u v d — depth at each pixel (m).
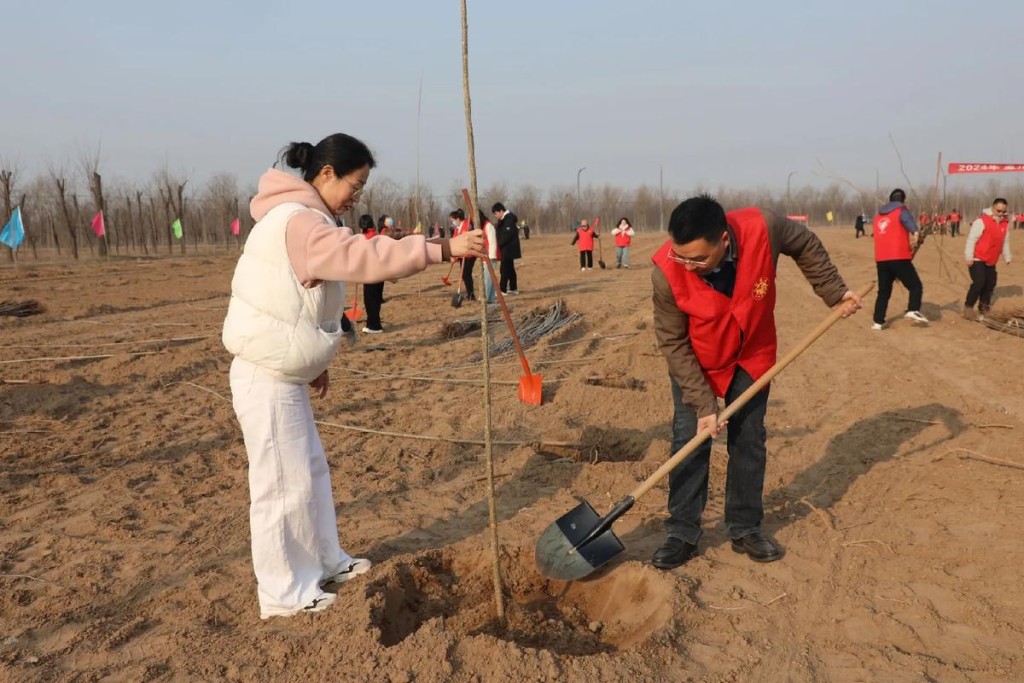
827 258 3.53
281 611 3.31
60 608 3.49
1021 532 3.87
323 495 3.51
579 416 6.47
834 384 7.27
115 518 4.49
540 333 10.66
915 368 7.73
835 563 3.73
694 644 3.09
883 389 6.92
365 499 4.74
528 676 2.80
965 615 3.22
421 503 4.68
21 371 8.51
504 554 3.90
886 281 10.08
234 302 3.14
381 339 10.76
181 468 5.39
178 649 3.10
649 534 4.18
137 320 13.23
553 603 3.75
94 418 6.74
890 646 3.04
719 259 3.26
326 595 3.37
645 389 7.21
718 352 3.54
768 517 4.30
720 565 3.74
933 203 9.73
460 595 3.76
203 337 10.88
